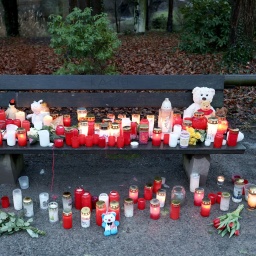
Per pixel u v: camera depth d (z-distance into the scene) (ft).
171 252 9.02
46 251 9.00
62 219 10.21
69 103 13.78
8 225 9.61
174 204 10.07
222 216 10.02
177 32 50.88
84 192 10.61
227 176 12.71
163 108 12.03
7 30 49.60
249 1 27.22
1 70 27.91
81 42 17.87
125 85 13.55
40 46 39.52
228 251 9.09
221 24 31.96
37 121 11.89
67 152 11.04
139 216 10.38
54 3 55.77
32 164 13.32
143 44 40.19
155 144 11.27
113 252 8.99
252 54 28.37
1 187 11.74
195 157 11.50
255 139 15.79
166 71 27.58
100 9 40.78
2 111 12.47
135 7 52.39
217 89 13.66
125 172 12.82
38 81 13.47
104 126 11.33
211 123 11.39
